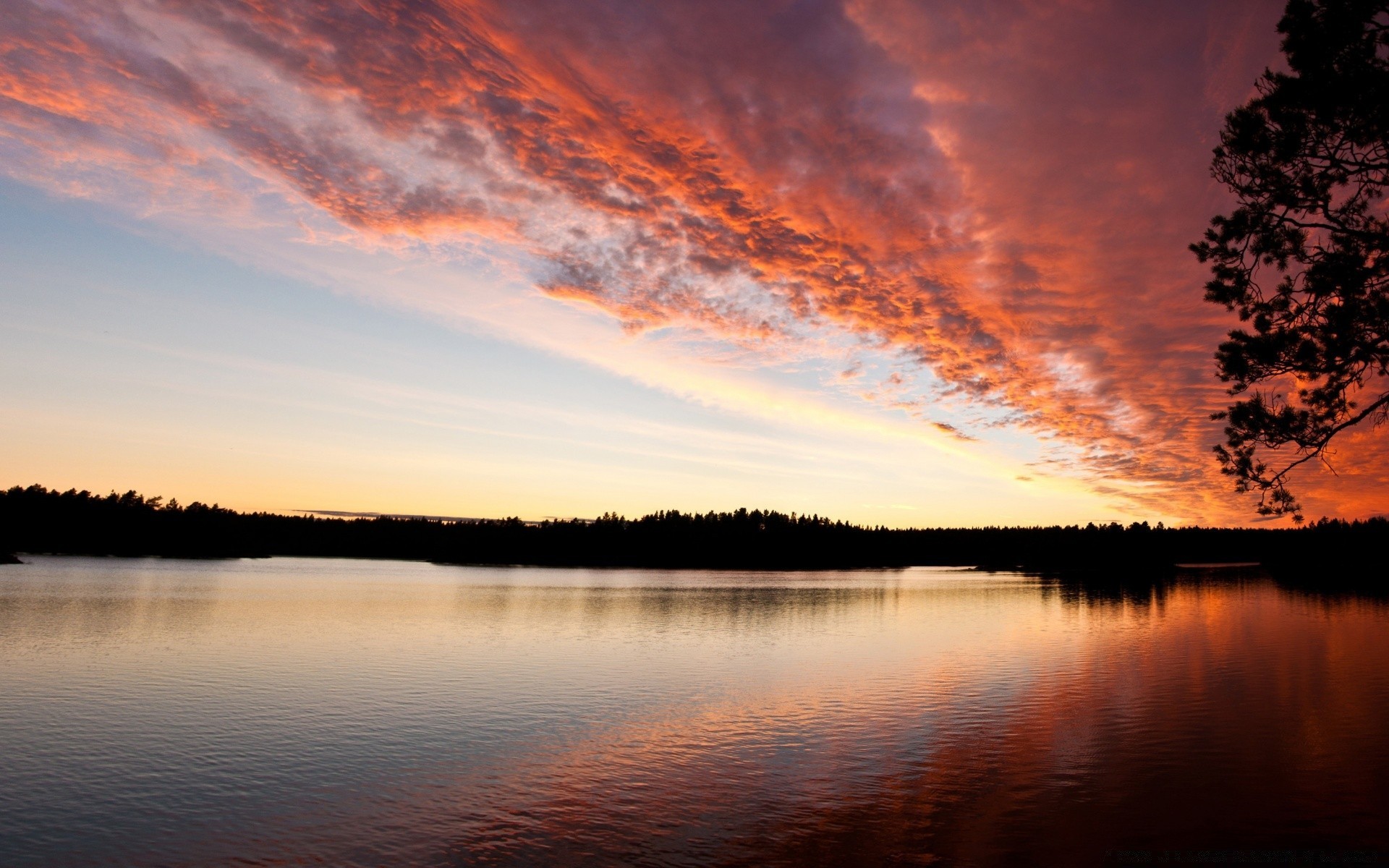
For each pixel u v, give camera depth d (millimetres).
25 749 16547
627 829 11945
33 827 12094
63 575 87250
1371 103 11820
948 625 45031
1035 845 10992
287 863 10812
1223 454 14438
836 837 11508
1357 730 17234
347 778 14617
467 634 39969
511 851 11125
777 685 24703
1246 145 13359
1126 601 63531
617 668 28469
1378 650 30688
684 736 17750
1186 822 11711
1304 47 12305
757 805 12930
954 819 12117
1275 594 69375
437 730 18484
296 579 98000
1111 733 17203
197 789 13984
